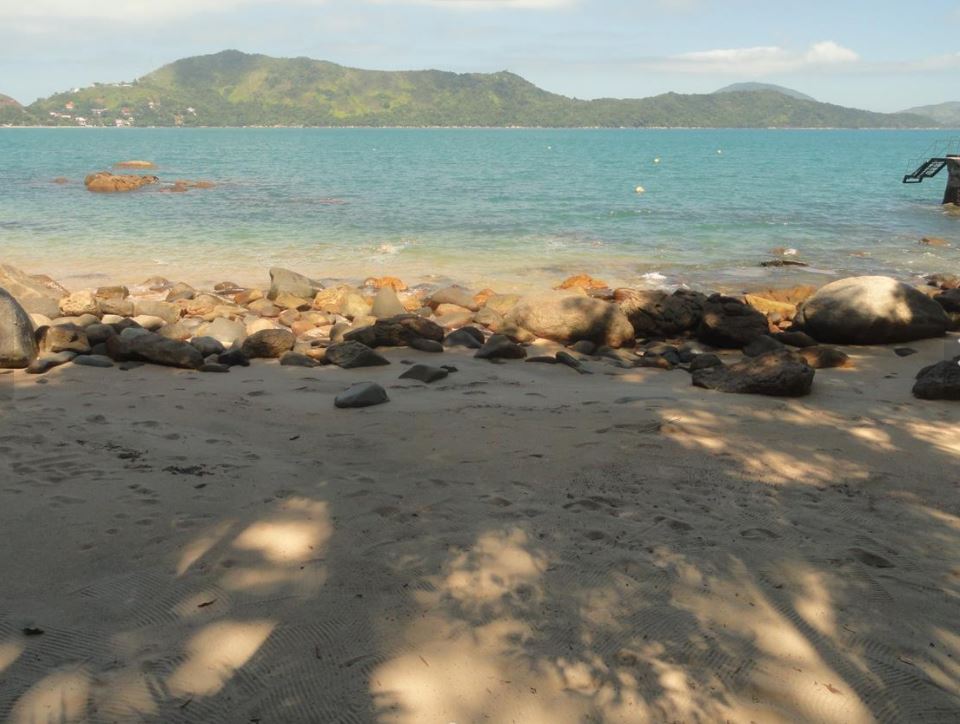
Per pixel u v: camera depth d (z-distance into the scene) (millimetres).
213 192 40594
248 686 3119
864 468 5879
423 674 3195
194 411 7363
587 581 4020
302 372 9453
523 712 2965
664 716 2951
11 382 8594
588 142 185375
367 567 4148
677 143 180250
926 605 3824
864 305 12258
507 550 4379
